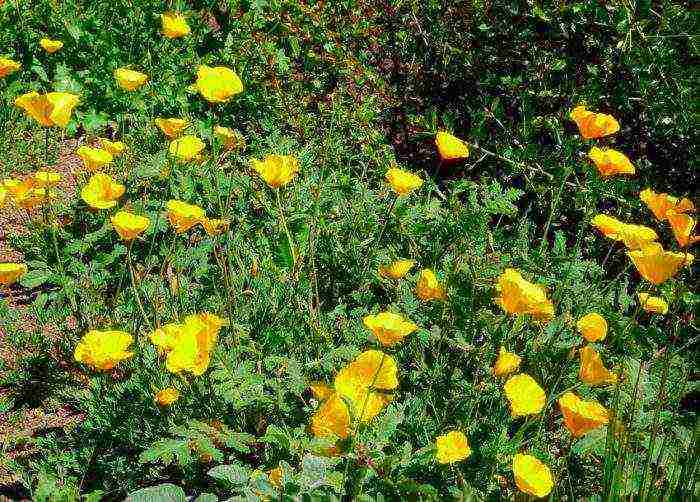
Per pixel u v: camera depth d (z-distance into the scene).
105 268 3.30
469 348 2.44
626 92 3.61
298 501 1.79
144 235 3.36
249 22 4.67
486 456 2.14
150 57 4.41
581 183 3.58
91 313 2.84
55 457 2.40
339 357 2.50
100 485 2.43
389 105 4.31
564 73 3.79
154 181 3.58
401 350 2.68
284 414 2.38
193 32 4.68
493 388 2.40
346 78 4.49
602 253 3.59
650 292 2.70
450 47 4.11
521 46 3.90
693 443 1.94
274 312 2.78
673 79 3.41
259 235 3.24
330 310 3.14
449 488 2.01
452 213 3.23
